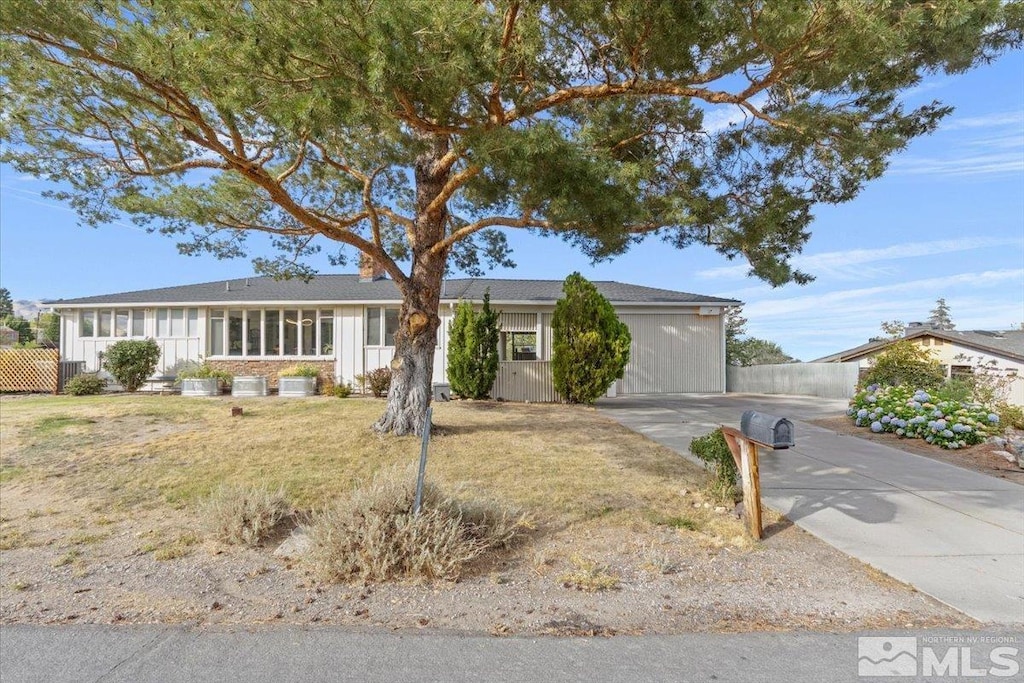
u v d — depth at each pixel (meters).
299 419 10.59
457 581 4.44
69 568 4.73
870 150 7.09
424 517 4.71
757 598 4.18
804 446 9.09
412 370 8.98
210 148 6.59
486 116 6.51
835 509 6.10
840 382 16.36
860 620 3.83
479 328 14.45
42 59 5.91
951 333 21.44
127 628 3.68
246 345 17.66
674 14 5.62
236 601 4.11
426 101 5.95
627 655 3.32
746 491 5.54
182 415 11.23
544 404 13.88
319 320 17.64
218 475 7.10
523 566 4.74
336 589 4.32
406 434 8.83
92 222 7.87
